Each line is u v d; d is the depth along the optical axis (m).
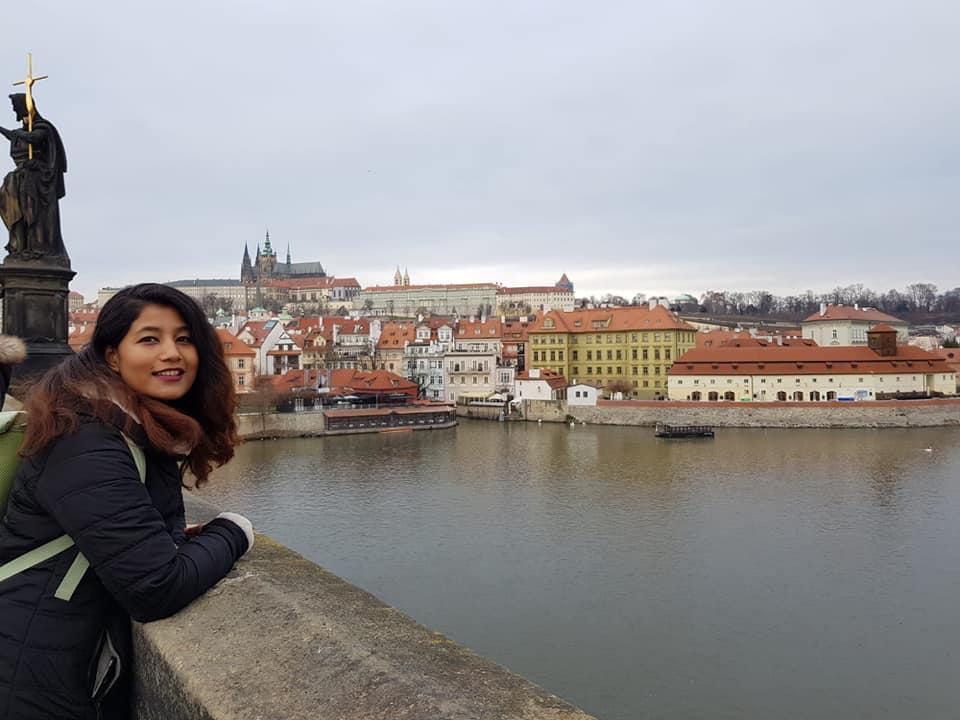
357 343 157.88
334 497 55.50
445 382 138.25
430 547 41.72
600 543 42.16
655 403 109.38
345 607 3.84
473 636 29.59
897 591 34.31
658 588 34.75
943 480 60.25
